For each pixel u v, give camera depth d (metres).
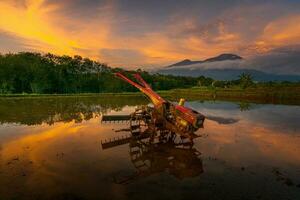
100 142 18.05
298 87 75.31
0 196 9.61
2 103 49.25
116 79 112.75
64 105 46.16
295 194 9.96
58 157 14.43
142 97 72.00
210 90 89.00
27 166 12.88
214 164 13.55
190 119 16.08
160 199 9.55
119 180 11.27
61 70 107.06
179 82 144.50
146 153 15.45
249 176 11.84
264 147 17.05
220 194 9.97
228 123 26.56
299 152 15.87
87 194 9.89
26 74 95.00
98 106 44.59
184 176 11.80
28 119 28.48
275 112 36.44
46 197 9.58
